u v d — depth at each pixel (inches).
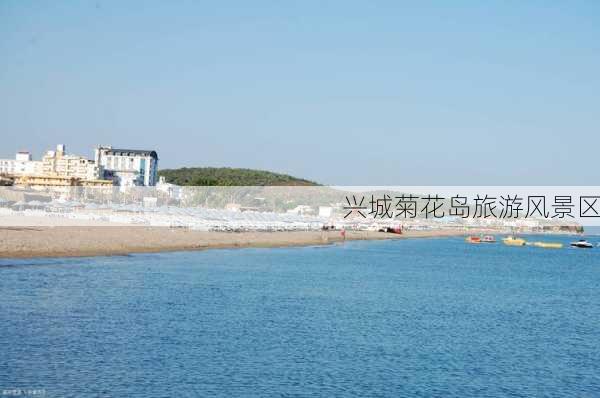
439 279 3376.0
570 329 1962.4
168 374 1226.6
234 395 1123.9
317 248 5369.1
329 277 3110.2
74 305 1873.8
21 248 3043.8
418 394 1190.3
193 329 1637.6
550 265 5073.8
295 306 2113.7
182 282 2534.5
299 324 1792.6
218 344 1487.5
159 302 2017.7
